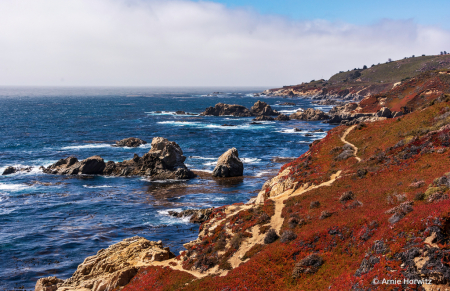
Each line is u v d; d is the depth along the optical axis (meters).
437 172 28.89
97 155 89.25
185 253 33.16
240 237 31.03
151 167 78.56
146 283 29.62
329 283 20.98
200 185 70.94
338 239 24.70
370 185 32.91
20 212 55.34
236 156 80.38
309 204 33.31
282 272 24.16
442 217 18.59
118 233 47.78
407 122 46.84
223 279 25.77
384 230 21.73
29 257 41.09
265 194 43.41
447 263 16.48
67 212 55.69
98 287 31.47
